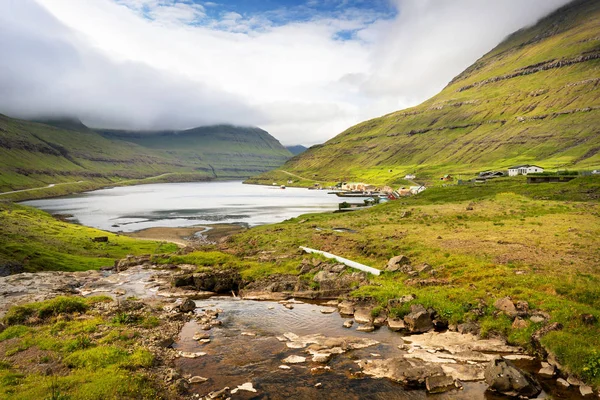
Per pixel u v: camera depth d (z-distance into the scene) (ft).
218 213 585.22
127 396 78.69
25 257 225.76
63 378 83.87
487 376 84.38
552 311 105.81
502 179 504.43
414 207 346.33
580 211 243.81
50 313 128.57
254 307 148.36
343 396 80.94
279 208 649.61
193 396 81.76
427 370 88.79
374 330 119.24
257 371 92.99
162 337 113.09
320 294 159.12
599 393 79.36
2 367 90.79
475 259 158.71
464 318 116.88
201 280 179.83
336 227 288.92
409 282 151.02
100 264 242.58
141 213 596.70
